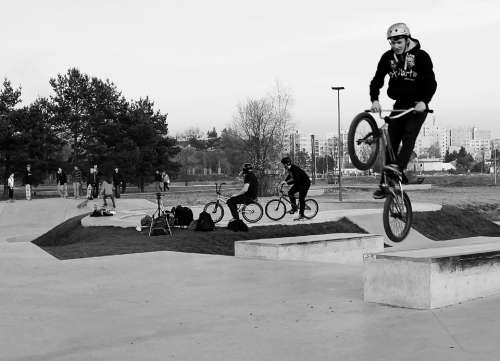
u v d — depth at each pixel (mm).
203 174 132250
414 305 7438
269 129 52594
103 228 21125
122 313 7562
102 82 59188
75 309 7844
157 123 63469
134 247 16109
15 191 59531
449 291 7535
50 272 11242
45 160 52250
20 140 49875
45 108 57688
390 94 6441
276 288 9164
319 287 9188
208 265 11898
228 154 85938
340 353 5566
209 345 5969
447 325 6473
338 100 39656
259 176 45188
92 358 5594
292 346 5859
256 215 21531
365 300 7961
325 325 6699
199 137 167625
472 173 182500
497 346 5586
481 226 28625
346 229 22016
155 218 18953
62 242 20703
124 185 56344
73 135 58344
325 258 14250
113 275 10805
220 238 18016
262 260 12648
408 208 6891
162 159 61156
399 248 20875
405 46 6199
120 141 58188
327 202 36031
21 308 7930
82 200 35438
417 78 6203
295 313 7367
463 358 5254
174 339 6234
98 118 56719
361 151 6242
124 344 6070
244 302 8117
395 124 6332
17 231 24922
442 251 8234
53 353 5785
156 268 11602
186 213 19891
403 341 5895
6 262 12648
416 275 7410
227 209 27453
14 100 52156
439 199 49781
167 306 7953
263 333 6406
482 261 7977
